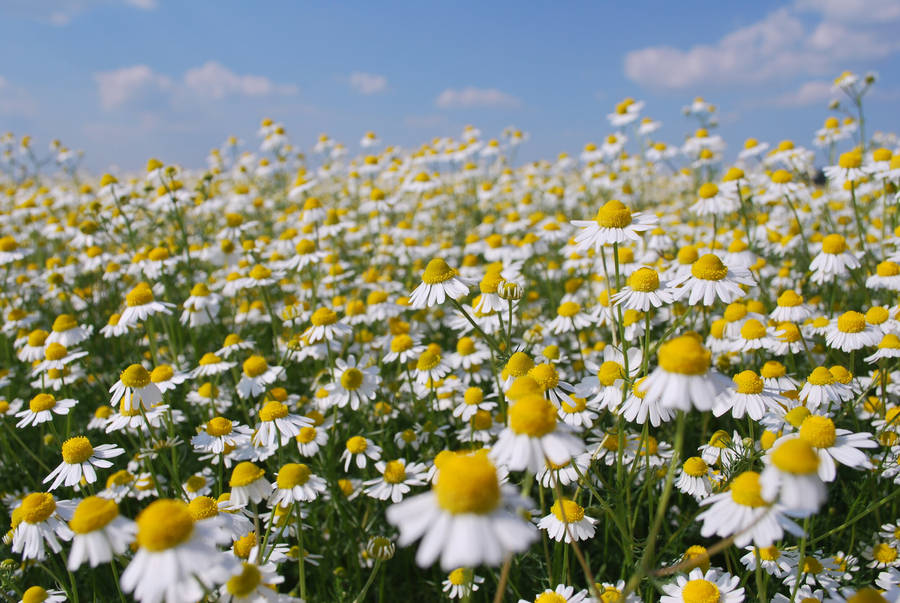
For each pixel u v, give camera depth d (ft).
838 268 18.06
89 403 21.50
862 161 20.66
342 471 17.24
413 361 20.97
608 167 46.09
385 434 16.44
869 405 14.82
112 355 25.03
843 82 27.58
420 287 12.96
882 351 13.91
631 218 12.38
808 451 6.38
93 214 28.81
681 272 17.42
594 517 11.19
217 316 26.86
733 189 22.47
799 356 17.93
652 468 12.62
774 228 28.25
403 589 14.28
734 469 10.74
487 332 18.17
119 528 7.55
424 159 49.26
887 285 17.87
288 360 18.10
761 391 11.12
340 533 15.11
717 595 8.96
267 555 9.87
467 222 47.34
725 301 12.08
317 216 27.99
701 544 12.30
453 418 18.03
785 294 16.43
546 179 58.18
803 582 10.60
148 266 24.08
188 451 17.49
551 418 7.22
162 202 27.66
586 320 19.45
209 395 19.11
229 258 28.99
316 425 16.89
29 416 15.31
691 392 7.27
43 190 48.75
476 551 5.50
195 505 9.31
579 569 12.19
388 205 33.17
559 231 29.53
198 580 6.77
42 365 18.66
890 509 13.34
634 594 9.61
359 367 16.89
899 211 23.35
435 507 5.91
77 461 11.89
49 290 30.09
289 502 11.24
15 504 16.11
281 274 24.02
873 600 7.06
